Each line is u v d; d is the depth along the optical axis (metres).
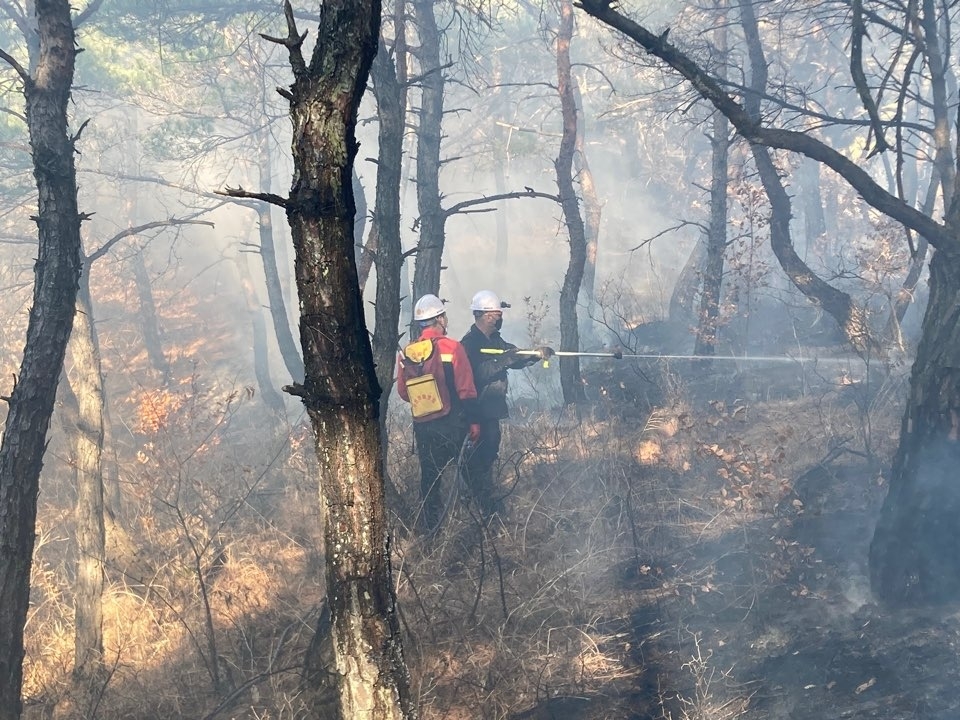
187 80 15.27
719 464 7.49
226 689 5.06
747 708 4.14
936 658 4.18
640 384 10.98
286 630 5.23
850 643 4.46
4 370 13.27
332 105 2.53
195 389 10.77
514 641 5.04
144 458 8.48
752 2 11.16
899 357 9.17
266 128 16.70
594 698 4.45
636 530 6.26
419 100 19.61
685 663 4.63
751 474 6.67
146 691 5.18
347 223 2.62
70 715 5.15
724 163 12.32
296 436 9.45
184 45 14.32
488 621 5.30
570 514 6.79
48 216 4.57
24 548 4.44
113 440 11.01
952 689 3.94
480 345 7.30
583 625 5.16
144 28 14.12
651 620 5.17
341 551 2.77
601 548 6.08
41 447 4.52
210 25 14.49
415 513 6.78
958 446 4.61
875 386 8.98
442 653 4.96
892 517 4.82
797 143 4.71
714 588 5.38
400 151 6.50
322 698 4.42
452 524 6.51
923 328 4.86
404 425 9.46
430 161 9.38
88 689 5.43
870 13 7.15
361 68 2.54
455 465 6.91
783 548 5.44
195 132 15.34
